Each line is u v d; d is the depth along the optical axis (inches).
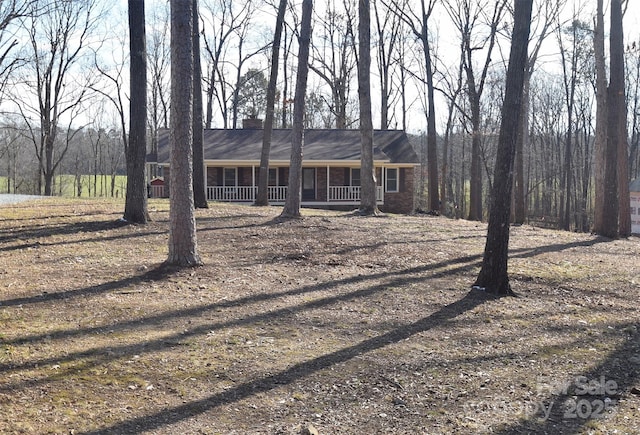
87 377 220.1
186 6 379.6
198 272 388.5
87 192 2469.2
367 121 776.9
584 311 333.4
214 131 1375.5
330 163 1242.0
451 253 477.4
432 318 309.4
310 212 814.5
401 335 280.7
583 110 1806.1
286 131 1397.6
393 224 657.6
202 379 222.5
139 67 557.3
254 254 459.8
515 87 348.8
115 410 195.5
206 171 1263.5
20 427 180.2
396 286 370.9
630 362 254.8
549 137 2182.6
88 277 366.9
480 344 271.1
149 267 394.6
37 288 337.4
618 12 683.4
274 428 186.2
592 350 268.1
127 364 233.5
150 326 281.4
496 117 1911.9
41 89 1611.7
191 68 390.0
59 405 197.0
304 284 371.2
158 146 1320.1
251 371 231.3
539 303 346.3
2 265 394.0
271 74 885.8
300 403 205.2
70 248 456.8
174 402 203.2
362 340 271.6
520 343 274.7
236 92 1742.1
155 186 1310.3
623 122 736.3
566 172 1665.8
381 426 189.3
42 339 257.1
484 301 343.3
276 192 1256.8
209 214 687.1
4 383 210.8
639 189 1226.0
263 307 318.7
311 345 263.0
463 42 1135.0
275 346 259.9
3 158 2401.6
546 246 551.5
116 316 294.0
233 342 262.8
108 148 2544.3
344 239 532.4
